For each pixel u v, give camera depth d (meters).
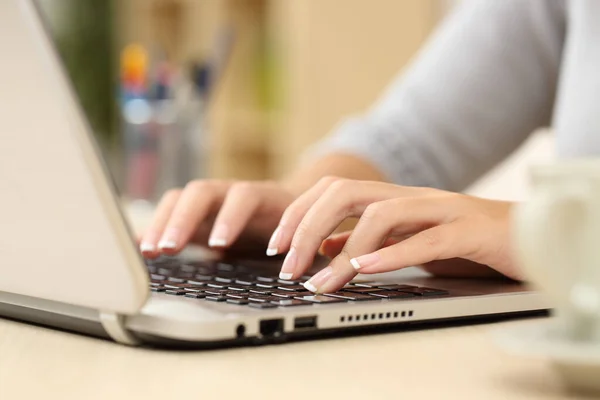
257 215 0.97
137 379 0.47
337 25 2.70
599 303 0.41
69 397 0.43
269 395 0.43
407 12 2.71
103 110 3.40
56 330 0.62
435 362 0.50
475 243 0.72
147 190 2.13
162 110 2.13
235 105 3.07
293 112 2.72
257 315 0.54
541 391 0.43
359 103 2.71
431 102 1.52
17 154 0.52
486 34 1.53
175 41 3.46
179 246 0.88
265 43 3.03
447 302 0.62
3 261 0.59
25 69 0.49
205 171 2.15
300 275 0.69
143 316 0.54
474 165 1.54
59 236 0.53
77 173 0.50
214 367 0.50
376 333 0.60
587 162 0.41
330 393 0.43
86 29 3.43
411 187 0.78
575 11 1.26
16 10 0.48
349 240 0.69
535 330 0.44
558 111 1.31
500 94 1.52
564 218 0.41
